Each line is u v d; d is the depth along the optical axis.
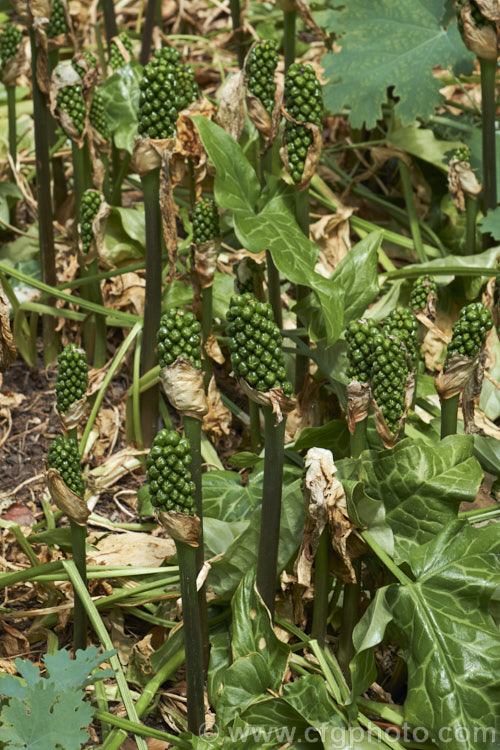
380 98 2.02
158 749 1.67
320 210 2.17
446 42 2.03
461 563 1.66
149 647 1.72
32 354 1.98
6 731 1.56
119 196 2.07
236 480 1.81
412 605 1.64
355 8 2.07
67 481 1.63
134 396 1.87
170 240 1.79
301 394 1.90
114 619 1.76
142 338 1.88
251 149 2.02
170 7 2.52
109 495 1.89
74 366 1.66
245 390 1.59
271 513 1.63
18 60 2.04
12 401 1.96
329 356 1.82
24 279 1.90
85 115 1.90
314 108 1.73
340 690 1.67
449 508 1.69
